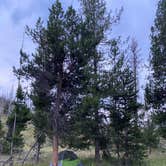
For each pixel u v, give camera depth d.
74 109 23.44
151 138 30.08
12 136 31.22
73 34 22.00
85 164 26.28
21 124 34.56
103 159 27.20
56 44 21.59
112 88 26.52
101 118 26.55
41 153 33.56
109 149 27.58
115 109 27.12
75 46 21.48
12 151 31.52
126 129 27.20
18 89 33.06
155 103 27.16
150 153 31.52
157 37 27.78
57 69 22.34
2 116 48.12
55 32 21.73
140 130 27.83
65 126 22.80
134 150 26.97
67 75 22.33
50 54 21.94
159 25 27.94
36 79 22.34
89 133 25.86
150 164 26.67
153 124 30.19
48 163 28.53
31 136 42.34
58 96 22.33
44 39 22.14
